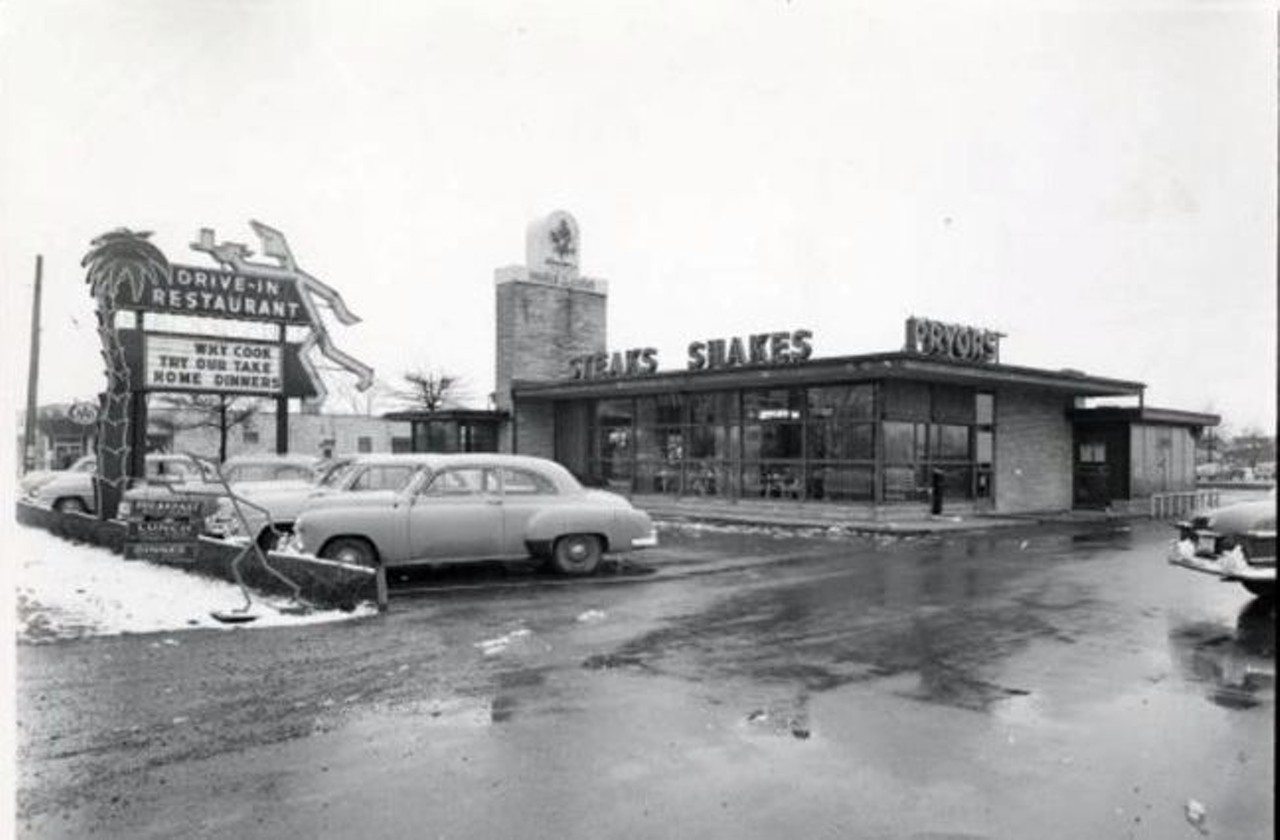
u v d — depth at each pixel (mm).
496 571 12492
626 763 4984
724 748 5215
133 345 17234
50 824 4234
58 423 41281
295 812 4363
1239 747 5176
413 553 11234
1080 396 25094
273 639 8070
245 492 13672
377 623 8781
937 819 4246
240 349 18344
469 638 8117
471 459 11867
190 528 10930
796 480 21312
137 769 4914
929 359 18703
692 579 11734
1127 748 5172
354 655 7465
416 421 29031
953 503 21391
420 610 9484
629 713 5871
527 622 8852
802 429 21219
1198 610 9383
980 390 22172
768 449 22000
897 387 20062
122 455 16422
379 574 9516
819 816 4289
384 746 5270
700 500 23406
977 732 5461
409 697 6246
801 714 5832
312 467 16375
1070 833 4094
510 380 27250
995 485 22375
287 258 19234
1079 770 4840
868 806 4398
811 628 8523
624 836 4094
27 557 13898
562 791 4602
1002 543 16141
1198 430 26719
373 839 4074
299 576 9992
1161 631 8328
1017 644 7809
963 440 21703
